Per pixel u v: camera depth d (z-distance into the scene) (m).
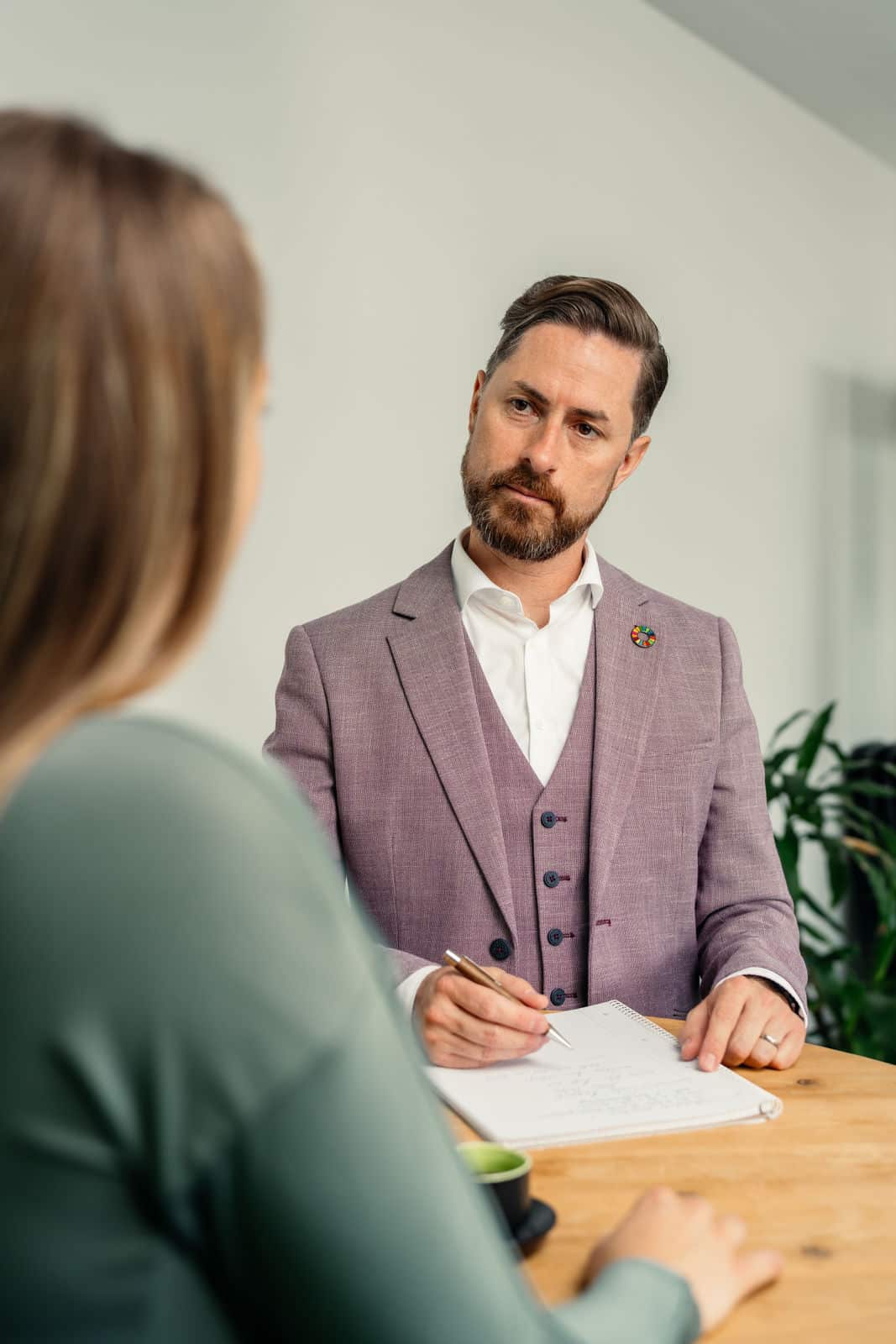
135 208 0.41
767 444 3.41
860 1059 1.19
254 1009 0.37
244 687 2.18
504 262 2.69
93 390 0.39
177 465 0.41
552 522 1.44
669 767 1.52
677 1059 1.11
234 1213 0.37
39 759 0.39
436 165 2.54
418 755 1.49
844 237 3.71
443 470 2.57
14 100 1.82
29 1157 0.36
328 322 2.33
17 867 0.37
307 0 2.27
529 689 1.52
